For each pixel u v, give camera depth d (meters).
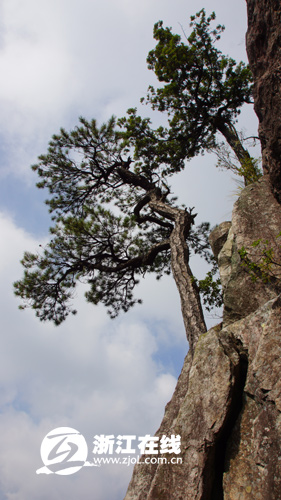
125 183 14.52
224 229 8.94
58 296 13.41
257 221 7.16
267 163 7.65
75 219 13.21
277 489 4.54
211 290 8.93
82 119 13.80
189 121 14.22
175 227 11.33
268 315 5.99
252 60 6.71
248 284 6.85
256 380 5.31
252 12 6.52
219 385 5.73
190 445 5.50
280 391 5.01
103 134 13.91
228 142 13.20
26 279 13.00
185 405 5.90
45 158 14.19
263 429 4.98
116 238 13.65
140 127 14.12
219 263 7.99
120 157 14.35
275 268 6.52
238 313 6.82
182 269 9.96
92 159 14.27
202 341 6.43
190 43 13.81
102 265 13.41
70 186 14.56
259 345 5.55
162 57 13.66
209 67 13.83
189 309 8.98
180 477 5.32
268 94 6.29
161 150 14.17
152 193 13.23
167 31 13.90
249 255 6.89
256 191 7.59
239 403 5.68
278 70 6.00
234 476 5.10
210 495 5.20
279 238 6.73
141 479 6.78
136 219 13.78
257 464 4.86
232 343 6.14
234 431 5.45
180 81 13.79
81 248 13.32
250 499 4.77
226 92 13.82
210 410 5.61
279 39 5.94
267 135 6.49
